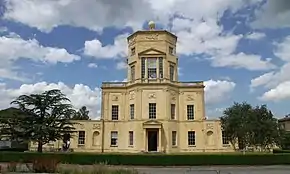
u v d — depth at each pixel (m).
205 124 72.88
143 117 70.69
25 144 66.75
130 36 78.25
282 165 50.47
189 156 48.88
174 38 78.12
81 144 73.44
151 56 74.44
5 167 34.88
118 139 73.75
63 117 58.12
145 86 71.94
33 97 56.84
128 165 48.25
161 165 47.91
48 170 30.75
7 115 55.44
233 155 49.72
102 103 75.50
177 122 72.88
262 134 58.62
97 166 30.67
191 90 74.94
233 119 62.53
